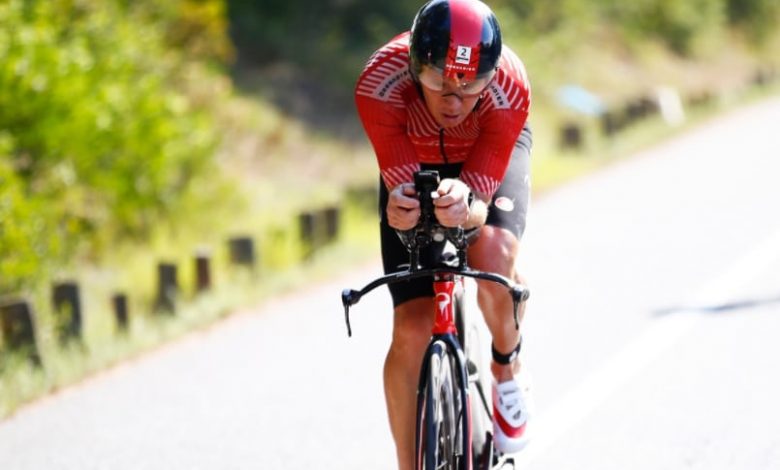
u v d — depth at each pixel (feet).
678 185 165.48
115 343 89.81
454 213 41.37
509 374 50.24
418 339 46.21
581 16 326.65
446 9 41.83
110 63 135.64
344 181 189.67
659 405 64.80
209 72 189.16
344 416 66.74
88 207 131.13
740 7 439.22
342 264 123.24
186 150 148.05
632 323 84.38
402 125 45.78
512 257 47.42
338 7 255.09
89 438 65.98
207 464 59.67
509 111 45.55
